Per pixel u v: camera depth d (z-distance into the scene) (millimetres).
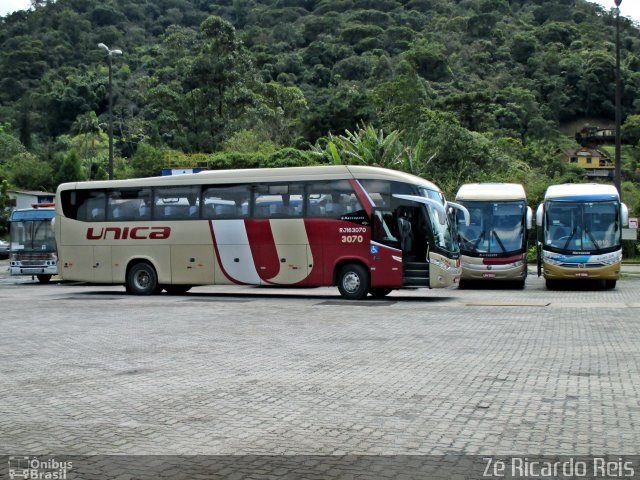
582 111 130500
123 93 108438
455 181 47281
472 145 49656
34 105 108500
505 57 138750
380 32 146500
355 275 22125
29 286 30531
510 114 109062
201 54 85188
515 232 26609
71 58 133625
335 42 145000
